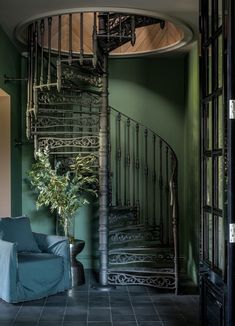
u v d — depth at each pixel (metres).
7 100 5.91
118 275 5.62
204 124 3.48
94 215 6.73
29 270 4.98
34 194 6.68
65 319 4.39
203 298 3.42
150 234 6.10
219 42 3.14
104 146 5.71
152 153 6.70
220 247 3.05
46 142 5.79
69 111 5.73
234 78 2.84
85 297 5.18
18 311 4.64
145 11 4.79
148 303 4.95
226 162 2.85
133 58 6.70
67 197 5.78
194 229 5.86
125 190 6.65
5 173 5.93
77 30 5.98
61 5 4.64
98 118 5.95
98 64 5.50
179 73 6.70
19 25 5.23
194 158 5.89
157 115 6.70
